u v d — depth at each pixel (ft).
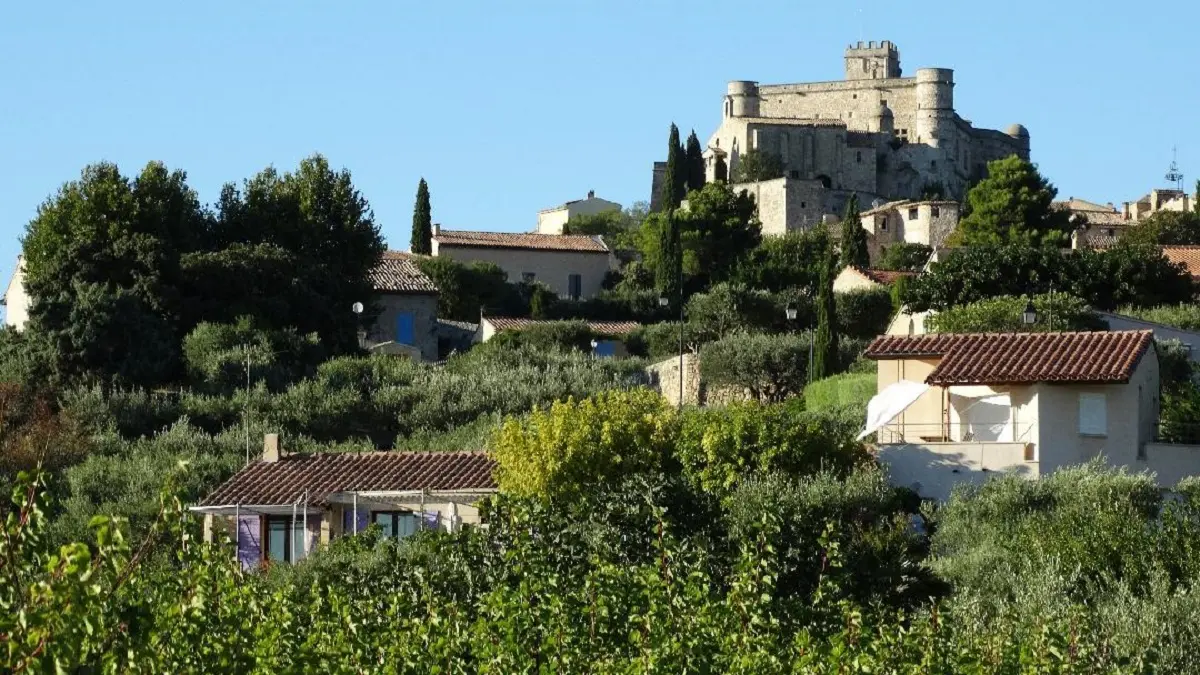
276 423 449.48
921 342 328.90
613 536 237.45
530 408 464.65
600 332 632.79
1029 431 306.14
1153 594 207.00
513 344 612.70
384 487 325.01
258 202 636.89
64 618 98.17
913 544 256.93
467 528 213.46
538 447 305.32
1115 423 303.27
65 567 98.73
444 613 178.29
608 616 163.32
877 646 165.07
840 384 409.69
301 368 529.04
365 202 650.43
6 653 97.81
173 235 608.60
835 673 154.71
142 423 451.94
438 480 325.62
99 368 503.20
